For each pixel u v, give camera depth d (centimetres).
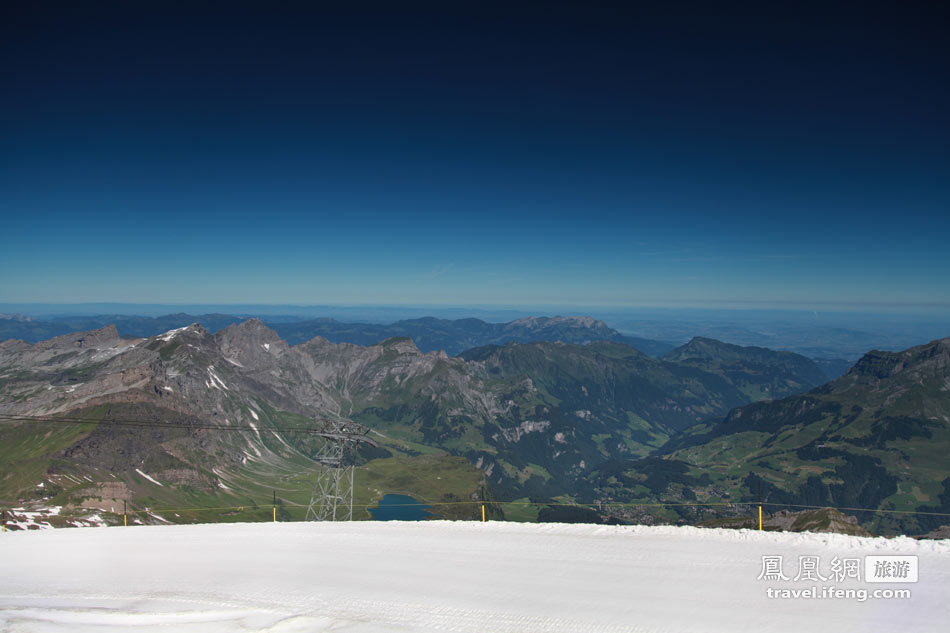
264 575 3941
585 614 2912
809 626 2611
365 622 2969
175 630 2984
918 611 2711
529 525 5147
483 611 3034
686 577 3397
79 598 3625
